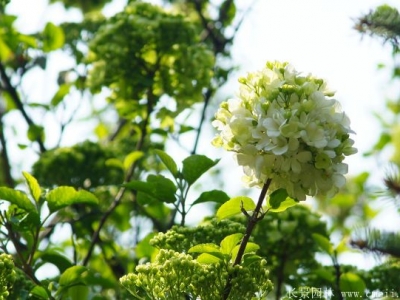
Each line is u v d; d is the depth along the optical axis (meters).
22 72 9.78
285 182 4.41
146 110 8.53
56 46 9.84
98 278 7.26
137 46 8.34
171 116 8.26
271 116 4.31
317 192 4.42
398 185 4.24
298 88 4.34
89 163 8.78
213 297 4.55
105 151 8.90
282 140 4.26
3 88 9.94
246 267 4.59
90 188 8.79
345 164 4.36
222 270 4.57
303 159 4.27
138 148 8.34
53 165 8.74
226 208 4.98
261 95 4.42
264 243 6.88
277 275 6.93
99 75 8.44
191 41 8.55
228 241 4.70
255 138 4.35
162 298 4.66
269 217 6.91
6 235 5.94
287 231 6.90
